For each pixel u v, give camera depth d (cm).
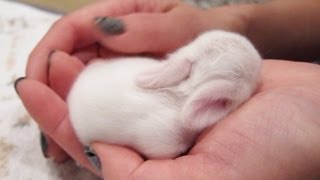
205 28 27
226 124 19
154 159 20
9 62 30
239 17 29
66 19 25
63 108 22
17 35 32
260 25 29
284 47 30
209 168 17
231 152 18
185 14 26
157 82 20
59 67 24
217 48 20
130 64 22
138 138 20
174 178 17
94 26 24
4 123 26
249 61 20
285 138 18
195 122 19
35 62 24
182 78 20
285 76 23
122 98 20
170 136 20
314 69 23
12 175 24
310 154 18
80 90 21
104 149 20
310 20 30
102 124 20
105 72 22
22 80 22
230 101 20
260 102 19
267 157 17
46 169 24
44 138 24
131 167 19
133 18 25
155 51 26
